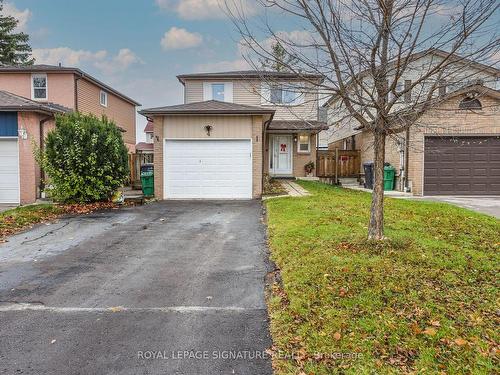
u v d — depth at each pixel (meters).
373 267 5.16
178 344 3.51
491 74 6.11
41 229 8.60
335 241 6.44
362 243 6.23
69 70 18.81
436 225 8.28
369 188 16.83
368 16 5.56
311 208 9.95
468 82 5.98
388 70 5.59
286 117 19.69
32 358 3.28
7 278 5.31
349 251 5.87
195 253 6.56
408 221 8.49
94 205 11.88
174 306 4.34
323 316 3.87
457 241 6.88
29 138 13.37
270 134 19.92
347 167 20.27
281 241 6.75
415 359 3.15
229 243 7.22
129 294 4.71
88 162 11.91
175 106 14.09
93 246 7.07
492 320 3.82
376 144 6.15
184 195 13.59
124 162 12.88
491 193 14.63
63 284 5.07
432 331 3.55
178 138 13.49
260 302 4.45
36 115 13.48
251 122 13.41
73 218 9.97
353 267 5.15
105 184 12.27
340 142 25.11
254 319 4.01
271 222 8.60
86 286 4.99
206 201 13.01
